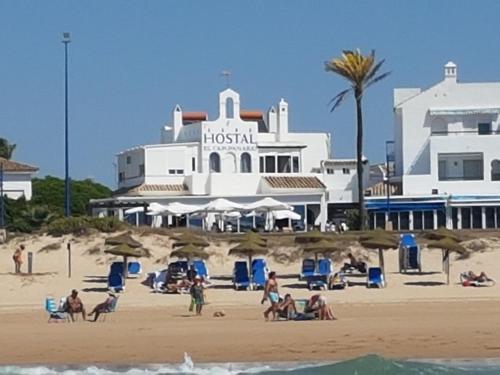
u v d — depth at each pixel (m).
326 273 58.69
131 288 58.97
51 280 61.69
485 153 98.69
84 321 47.78
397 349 38.38
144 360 37.25
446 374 34.00
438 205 95.75
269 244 68.50
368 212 96.75
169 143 107.62
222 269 66.19
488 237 68.62
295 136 112.31
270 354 37.88
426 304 52.38
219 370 35.28
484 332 41.56
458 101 102.69
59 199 123.12
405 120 102.50
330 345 39.41
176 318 48.28
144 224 95.06
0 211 97.38
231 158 105.75
